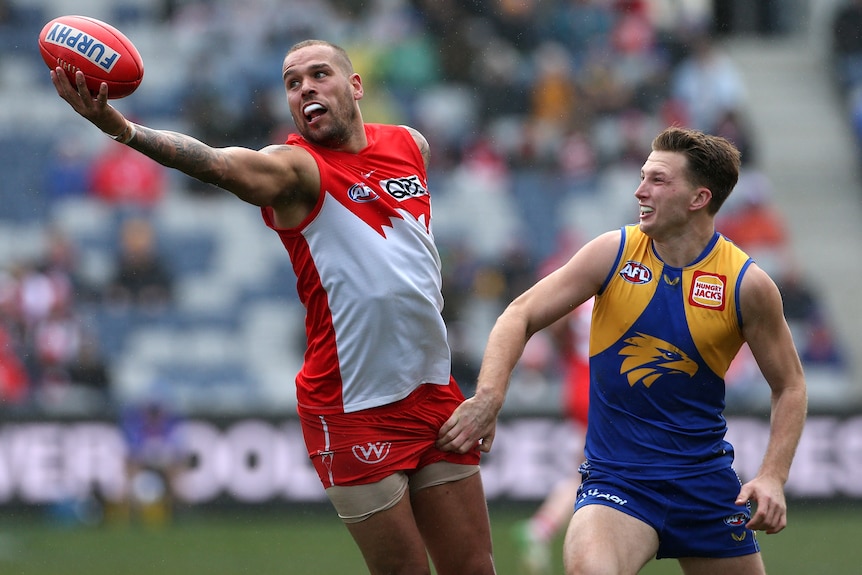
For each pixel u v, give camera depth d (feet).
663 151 61.52
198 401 187.73
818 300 213.05
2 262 198.90
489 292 200.75
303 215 60.49
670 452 61.41
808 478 160.76
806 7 270.46
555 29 247.70
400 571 62.90
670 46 248.93
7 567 121.39
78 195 214.28
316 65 61.41
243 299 204.85
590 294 63.00
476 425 61.72
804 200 236.63
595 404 63.41
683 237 61.41
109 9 246.68
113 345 193.77
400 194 61.98
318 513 157.79
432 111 232.94
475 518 64.75
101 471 156.97
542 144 226.79
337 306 60.85
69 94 53.93
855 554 129.90
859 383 200.23
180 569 120.37
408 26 244.83
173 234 210.79
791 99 255.91
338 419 62.23
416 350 62.18
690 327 60.85
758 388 180.75
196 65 233.76
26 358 176.86
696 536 61.82
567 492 119.34
